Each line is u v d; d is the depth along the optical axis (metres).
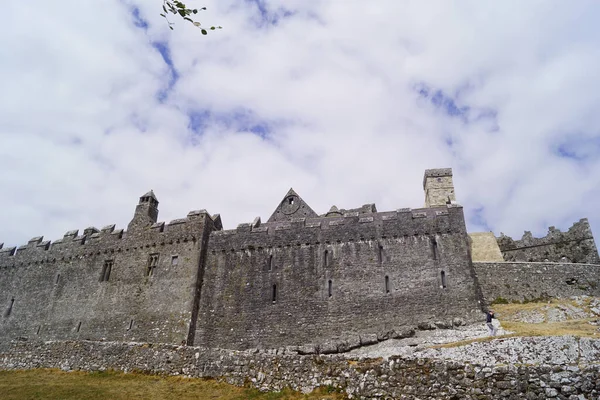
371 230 43.47
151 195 52.88
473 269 39.81
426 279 39.97
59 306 49.56
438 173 57.50
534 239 56.47
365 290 40.81
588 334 28.00
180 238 48.16
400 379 25.86
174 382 32.81
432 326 37.50
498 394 23.42
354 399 26.28
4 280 54.44
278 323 41.34
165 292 45.53
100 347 38.31
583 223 54.62
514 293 42.56
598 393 22.05
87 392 31.33
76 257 51.94
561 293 41.91
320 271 42.78
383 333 37.97
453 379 24.64
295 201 55.34
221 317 43.09
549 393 22.67
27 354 40.47
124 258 49.47
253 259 45.28
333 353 37.56
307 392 28.19
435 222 42.28
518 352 26.67
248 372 31.45
